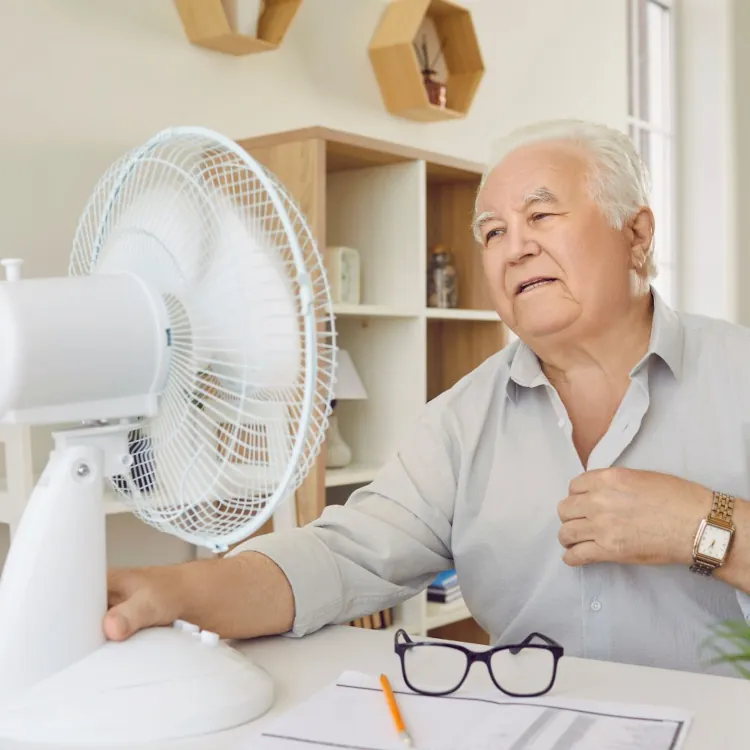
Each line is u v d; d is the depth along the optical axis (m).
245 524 0.85
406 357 2.49
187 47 2.34
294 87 2.62
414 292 2.48
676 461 1.23
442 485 1.31
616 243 1.21
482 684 0.86
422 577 1.31
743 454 1.22
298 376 0.86
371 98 2.85
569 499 1.14
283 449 0.87
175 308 0.85
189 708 0.75
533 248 1.20
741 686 0.85
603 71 3.99
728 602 1.18
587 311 1.20
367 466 2.49
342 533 1.21
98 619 0.80
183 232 0.86
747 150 4.87
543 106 3.60
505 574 1.29
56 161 2.09
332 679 0.89
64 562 0.79
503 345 2.85
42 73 2.06
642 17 4.48
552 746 0.70
